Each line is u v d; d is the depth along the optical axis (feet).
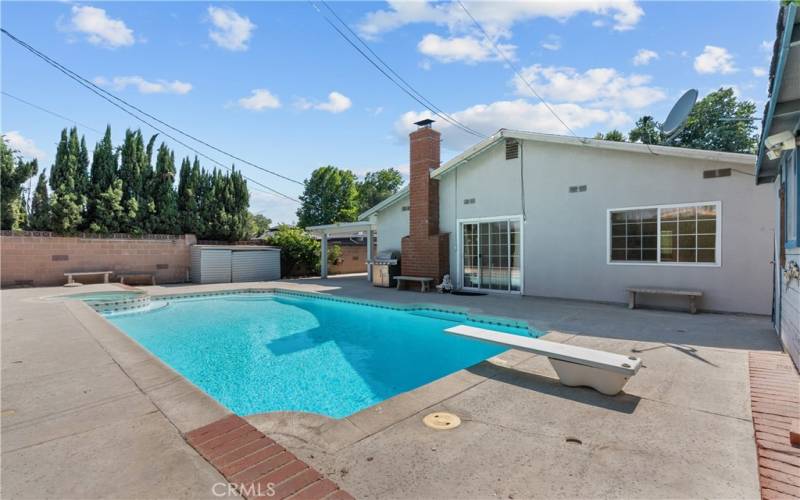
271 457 7.68
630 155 28.55
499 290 36.55
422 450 8.07
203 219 59.31
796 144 13.19
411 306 30.86
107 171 50.21
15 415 9.66
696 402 10.59
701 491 6.55
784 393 11.16
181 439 8.40
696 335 18.79
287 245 62.54
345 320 29.84
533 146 33.71
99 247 48.32
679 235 26.53
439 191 41.19
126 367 13.79
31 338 18.45
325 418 9.78
